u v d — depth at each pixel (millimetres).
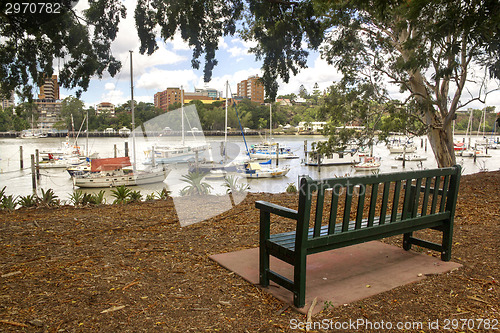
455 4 7570
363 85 11914
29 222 5496
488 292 2816
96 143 77562
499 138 95000
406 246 3826
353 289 2863
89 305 2582
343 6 8984
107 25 8094
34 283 2961
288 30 9164
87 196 8891
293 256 2584
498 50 8992
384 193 2932
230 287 2938
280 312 2518
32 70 7914
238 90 120688
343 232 2711
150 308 2564
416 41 9953
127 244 4191
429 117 13375
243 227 4973
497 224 4812
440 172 3264
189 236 4535
